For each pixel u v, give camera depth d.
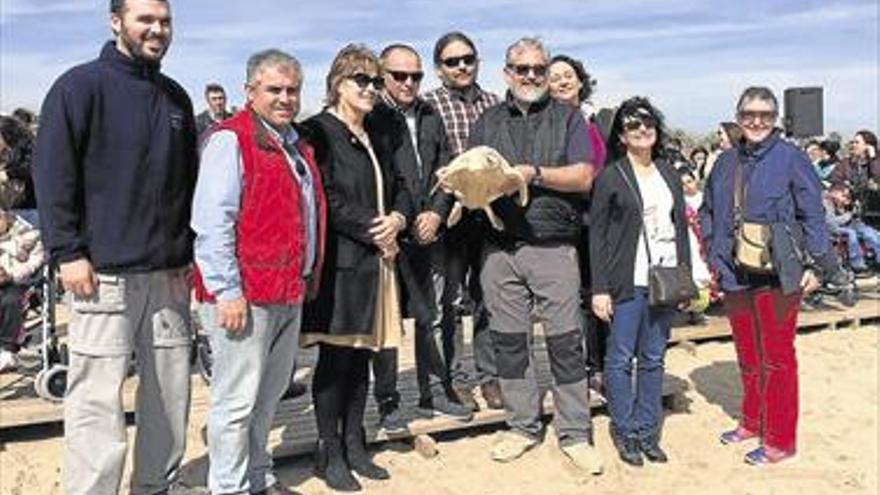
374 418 5.99
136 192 4.05
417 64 5.39
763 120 5.65
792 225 5.64
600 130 6.15
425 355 5.98
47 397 5.97
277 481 4.96
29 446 5.80
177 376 4.39
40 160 3.89
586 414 5.69
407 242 5.23
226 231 4.19
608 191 5.50
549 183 5.25
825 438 6.35
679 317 8.66
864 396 7.26
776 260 5.54
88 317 4.09
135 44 3.99
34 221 6.69
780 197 5.64
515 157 5.40
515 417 5.78
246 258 4.26
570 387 5.62
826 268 5.73
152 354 4.31
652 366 5.73
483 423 6.02
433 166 5.47
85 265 3.98
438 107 5.98
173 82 4.28
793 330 5.80
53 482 5.32
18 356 6.80
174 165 4.18
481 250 5.69
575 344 5.59
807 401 7.10
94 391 4.13
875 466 5.91
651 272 5.43
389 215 4.95
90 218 4.03
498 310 5.64
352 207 4.80
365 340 4.93
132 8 3.95
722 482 5.58
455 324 6.09
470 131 5.69
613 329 5.66
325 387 5.10
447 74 6.01
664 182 5.63
